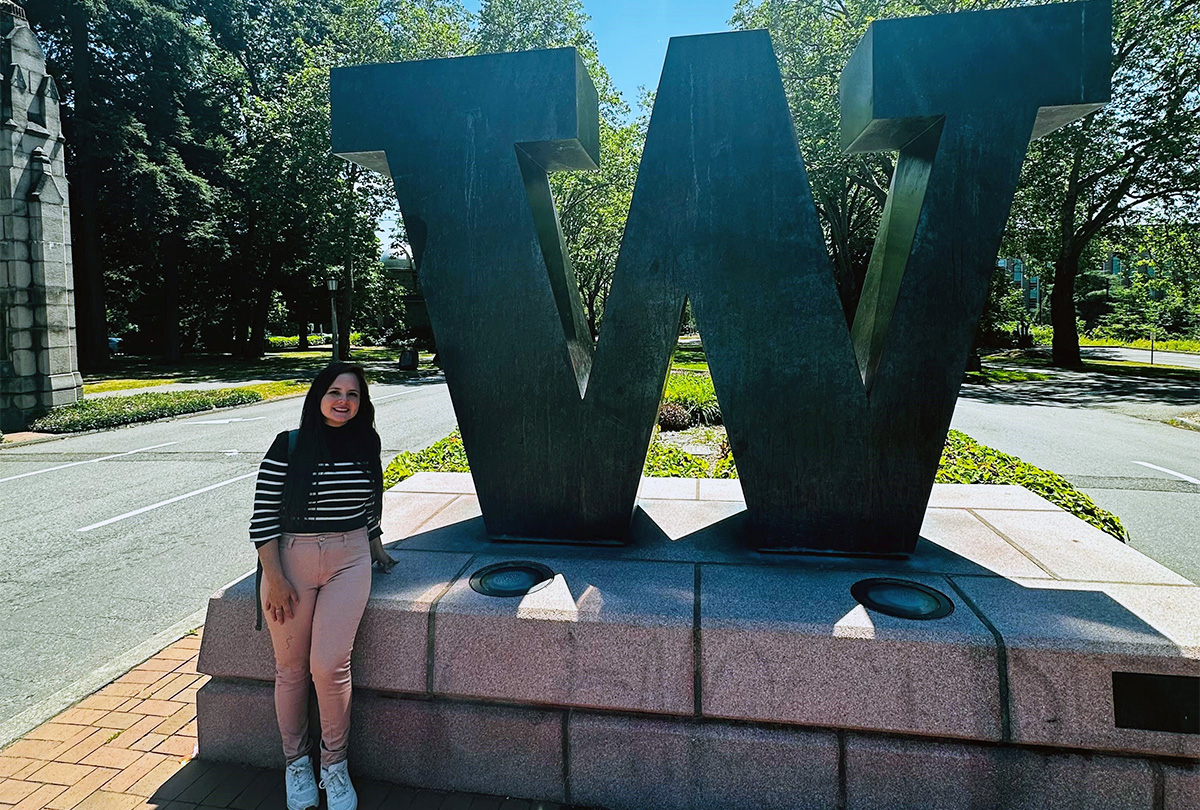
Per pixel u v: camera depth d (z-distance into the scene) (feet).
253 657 9.58
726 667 8.42
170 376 80.79
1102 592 9.32
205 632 9.70
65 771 9.59
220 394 54.49
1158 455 33.32
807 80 65.72
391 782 9.23
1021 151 10.42
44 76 44.50
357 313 138.31
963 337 10.71
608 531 11.90
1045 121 11.19
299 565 8.39
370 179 88.74
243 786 9.25
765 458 11.33
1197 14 63.46
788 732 8.34
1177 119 67.00
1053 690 7.85
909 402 10.90
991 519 13.02
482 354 12.02
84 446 37.42
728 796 8.41
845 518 11.21
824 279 10.99
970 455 20.83
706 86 11.16
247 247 103.60
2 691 12.34
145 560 19.13
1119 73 69.00
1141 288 184.34
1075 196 82.48
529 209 11.63
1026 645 7.90
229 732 9.70
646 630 8.59
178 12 84.69
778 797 8.31
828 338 11.03
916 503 11.03
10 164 42.29
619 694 8.64
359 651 9.18
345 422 8.89
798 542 11.38
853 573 10.21
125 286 107.65
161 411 47.34
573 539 12.04
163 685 11.98
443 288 12.03
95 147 76.69
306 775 8.71
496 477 12.17
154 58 81.46
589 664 8.70
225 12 96.17
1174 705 7.69
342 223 81.20
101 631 14.76
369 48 82.02
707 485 16.44
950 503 14.12
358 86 12.06
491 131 11.66
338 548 8.52
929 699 8.03
